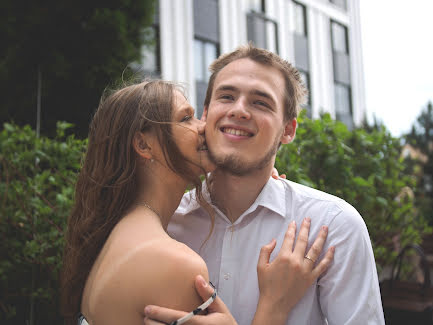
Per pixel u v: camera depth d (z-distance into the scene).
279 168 2.24
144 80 1.53
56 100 3.28
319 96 12.13
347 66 13.55
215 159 1.36
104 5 3.46
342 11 13.46
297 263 1.25
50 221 2.43
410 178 3.10
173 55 7.88
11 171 2.59
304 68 11.79
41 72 3.25
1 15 3.20
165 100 1.30
